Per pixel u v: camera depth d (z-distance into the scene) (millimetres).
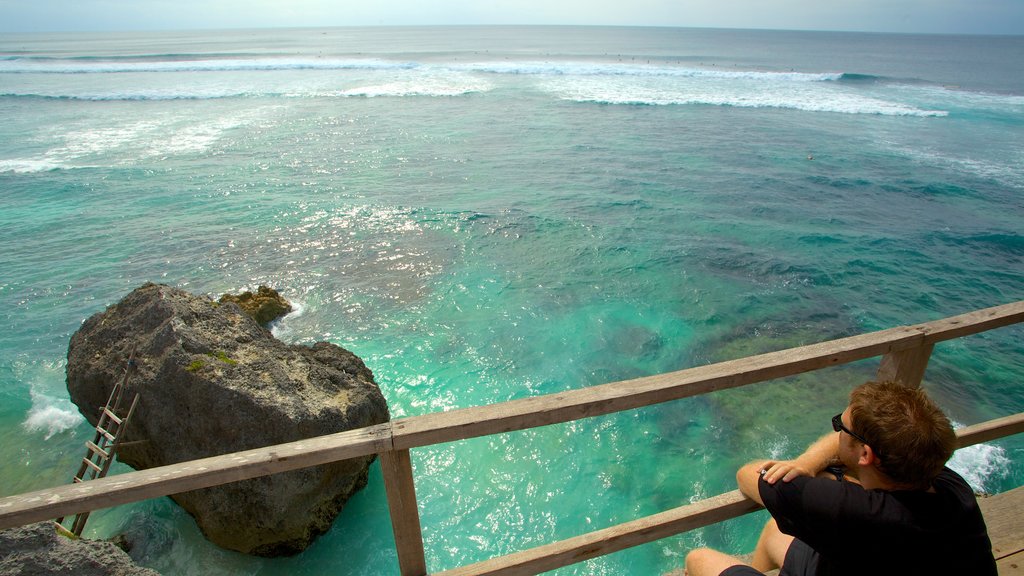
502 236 15531
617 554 5973
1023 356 10336
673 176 21469
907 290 12906
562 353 10070
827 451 2084
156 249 14578
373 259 14070
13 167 21375
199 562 5965
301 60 63906
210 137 26797
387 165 22641
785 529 1944
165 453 6199
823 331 11055
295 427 5848
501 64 58812
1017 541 2744
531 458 7438
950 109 36281
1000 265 14320
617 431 7984
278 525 5793
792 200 18969
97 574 3402
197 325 6609
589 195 19109
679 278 13125
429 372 9438
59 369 9688
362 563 6035
